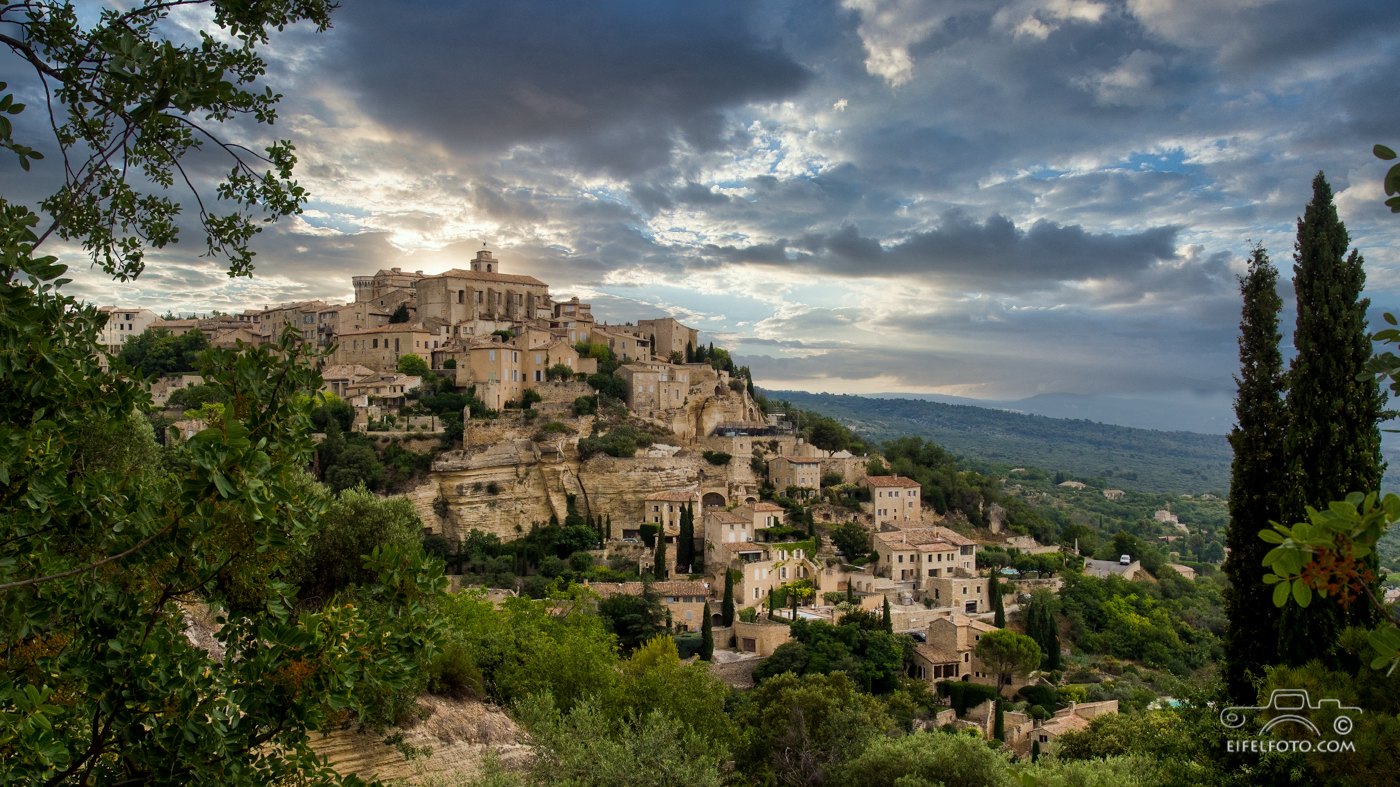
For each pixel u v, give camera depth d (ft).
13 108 49.47
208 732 59.36
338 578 160.25
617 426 541.34
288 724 64.13
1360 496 43.09
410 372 567.59
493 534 469.57
